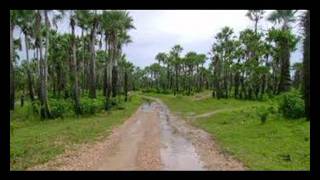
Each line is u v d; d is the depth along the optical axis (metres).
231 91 88.94
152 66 161.25
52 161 18.25
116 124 36.22
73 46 54.25
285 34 53.91
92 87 58.81
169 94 116.88
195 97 88.88
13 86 49.00
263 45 69.25
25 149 21.78
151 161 18.20
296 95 34.44
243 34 74.69
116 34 69.19
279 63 71.00
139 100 85.25
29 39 63.16
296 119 31.48
